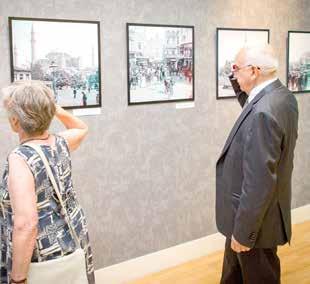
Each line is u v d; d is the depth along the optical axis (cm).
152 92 314
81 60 277
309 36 412
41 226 149
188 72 332
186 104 335
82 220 166
